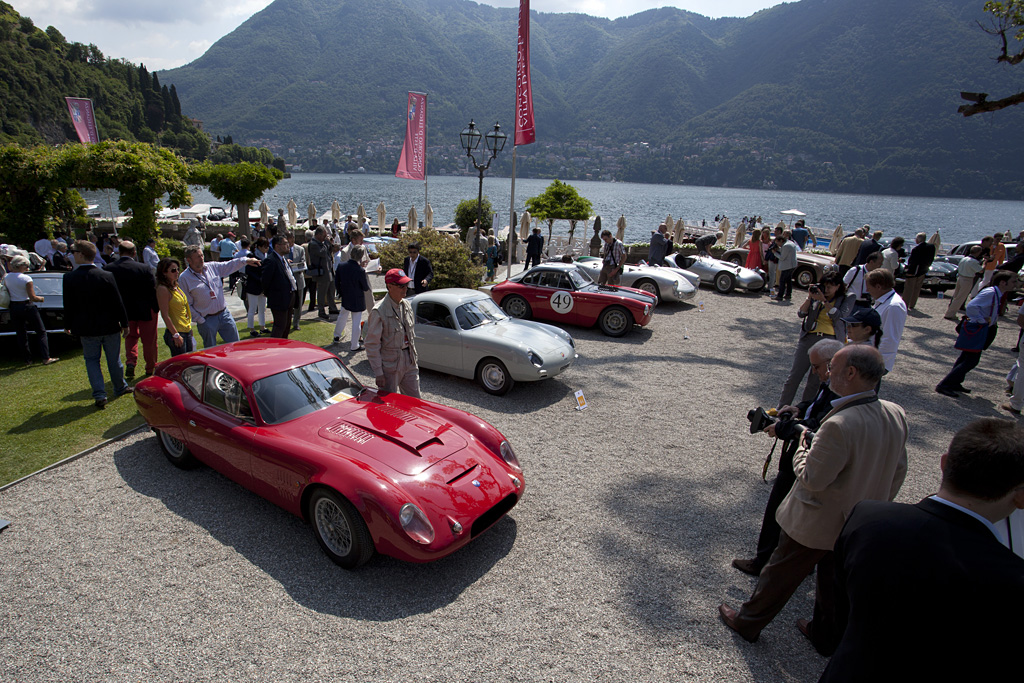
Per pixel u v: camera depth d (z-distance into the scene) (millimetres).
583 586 3693
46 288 8562
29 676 2877
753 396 7609
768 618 3094
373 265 15469
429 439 4191
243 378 4445
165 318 6434
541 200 25438
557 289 11078
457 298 7816
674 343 10266
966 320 7648
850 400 2799
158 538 4078
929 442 6375
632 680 2928
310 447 3955
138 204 17391
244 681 2852
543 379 7316
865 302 5523
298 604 3443
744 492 5035
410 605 3463
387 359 5590
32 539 4035
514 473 4320
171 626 3238
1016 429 1656
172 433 4793
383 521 3463
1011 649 1503
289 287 7980
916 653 1591
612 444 6008
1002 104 9766
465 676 2914
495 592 3609
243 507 4516
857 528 1814
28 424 5906
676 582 3762
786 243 14133
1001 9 10164
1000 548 1611
